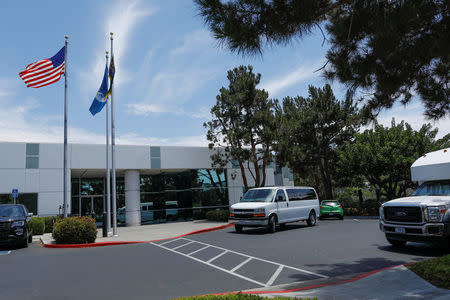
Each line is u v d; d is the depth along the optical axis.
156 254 10.73
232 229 18.28
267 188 16.91
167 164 24.41
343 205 31.39
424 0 5.68
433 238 9.08
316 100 30.12
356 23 6.21
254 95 24.62
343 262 8.45
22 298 6.00
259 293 5.79
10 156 19.81
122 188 27.31
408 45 6.70
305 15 5.52
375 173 27.89
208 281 6.95
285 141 24.55
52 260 10.10
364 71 7.22
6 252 12.12
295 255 9.61
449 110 8.76
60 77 18.19
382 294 5.37
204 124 24.84
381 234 13.77
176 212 26.34
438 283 5.82
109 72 17.22
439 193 10.15
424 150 26.66
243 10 5.65
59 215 19.75
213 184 26.05
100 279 7.37
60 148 21.11
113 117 17.16
